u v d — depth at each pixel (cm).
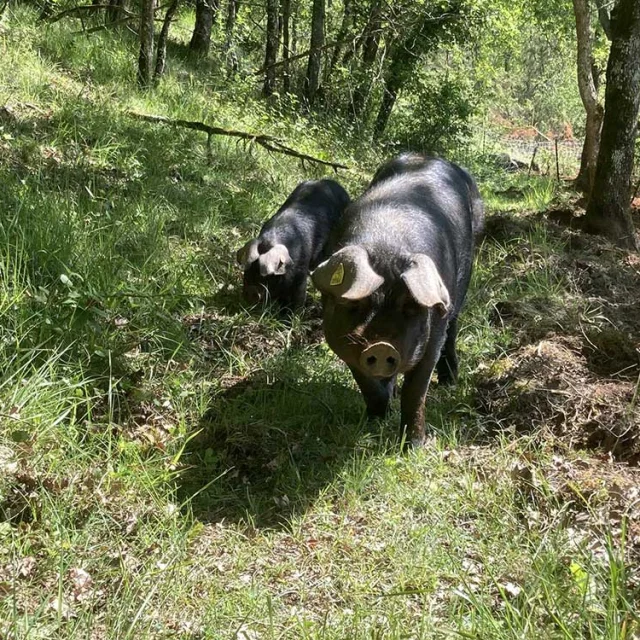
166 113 617
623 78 480
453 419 283
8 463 220
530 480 238
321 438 270
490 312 358
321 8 974
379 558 211
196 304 346
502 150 1439
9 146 433
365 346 217
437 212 275
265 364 310
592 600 184
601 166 498
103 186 429
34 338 273
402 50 1105
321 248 393
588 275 404
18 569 195
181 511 228
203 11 1001
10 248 319
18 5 739
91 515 211
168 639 182
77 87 598
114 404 269
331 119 925
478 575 203
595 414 270
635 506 226
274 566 208
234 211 470
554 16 1209
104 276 327
